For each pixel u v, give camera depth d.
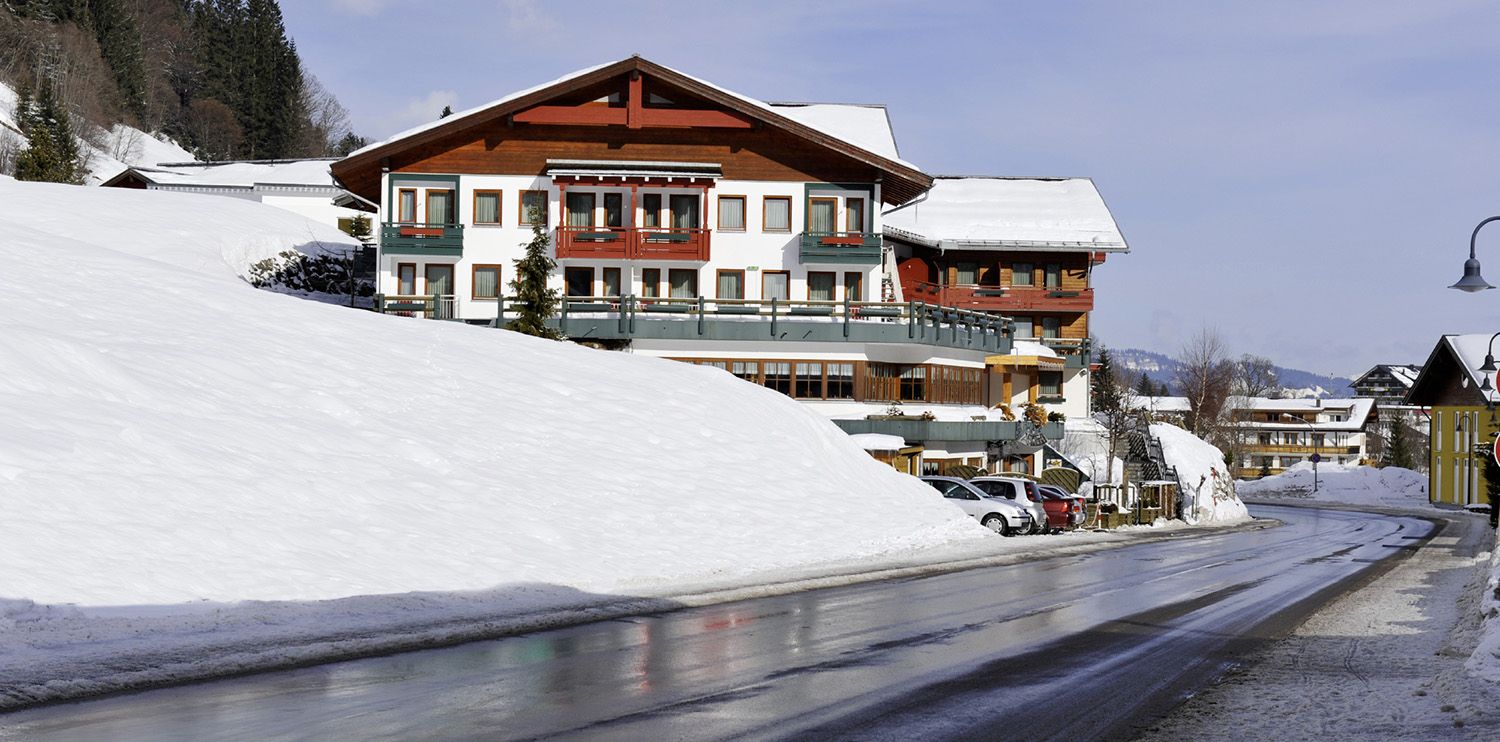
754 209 50.06
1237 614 17.59
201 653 11.71
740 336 47.28
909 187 52.47
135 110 152.25
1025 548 30.58
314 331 29.58
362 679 10.95
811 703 10.29
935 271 71.81
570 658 12.29
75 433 17.75
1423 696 11.02
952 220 73.12
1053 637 14.70
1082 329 71.56
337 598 14.92
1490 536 42.94
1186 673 12.34
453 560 17.88
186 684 10.58
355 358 27.91
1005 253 71.50
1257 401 161.75
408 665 11.74
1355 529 49.56
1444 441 80.69
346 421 23.52
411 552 17.75
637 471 26.44
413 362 29.11
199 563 15.02
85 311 25.52
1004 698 10.77
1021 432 52.09
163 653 11.60
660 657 12.45
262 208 67.25
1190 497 58.91
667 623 15.11
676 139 50.03
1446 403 84.62
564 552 19.88
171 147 153.88
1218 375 105.50
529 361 32.56
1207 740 9.33
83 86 137.25
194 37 176.75
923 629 15.09
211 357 24.44
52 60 136.00
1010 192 78.06
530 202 49.66
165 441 18.81
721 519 25.05
